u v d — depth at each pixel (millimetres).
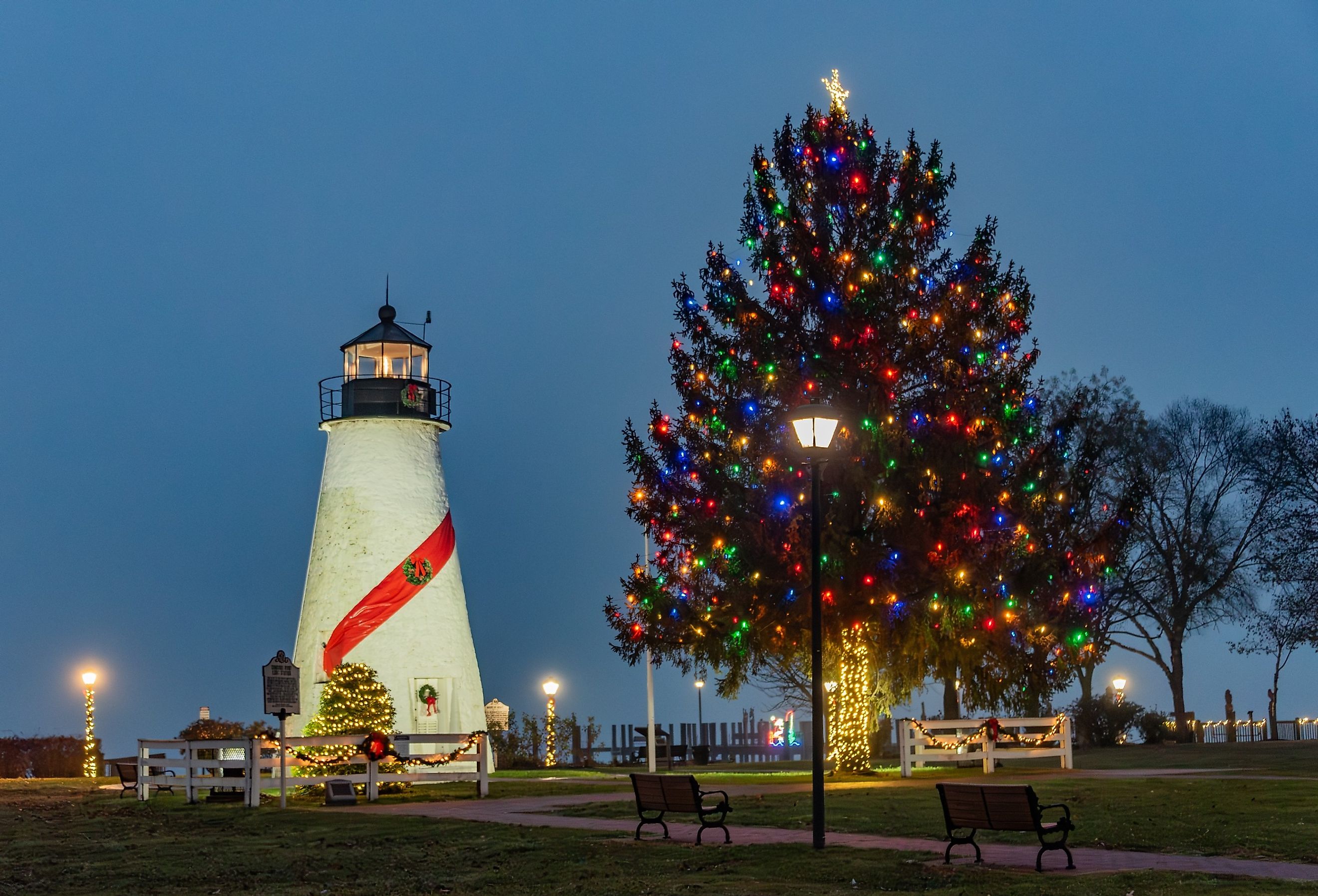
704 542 35125
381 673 40031
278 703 28062
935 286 35125
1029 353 35625
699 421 36406
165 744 30828
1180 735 50688
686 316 37094
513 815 24516
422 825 23203
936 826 20266
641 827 20672
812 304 35125
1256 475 51781
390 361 43250
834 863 17016
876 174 36344
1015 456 35625
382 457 41688
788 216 36188
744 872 16938
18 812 28328
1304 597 49438
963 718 41875
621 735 57562
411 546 41188
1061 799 23328
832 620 33469
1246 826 18766
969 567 31922
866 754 33719
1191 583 51250
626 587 36156
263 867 19594
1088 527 45062
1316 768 30594
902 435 33156
